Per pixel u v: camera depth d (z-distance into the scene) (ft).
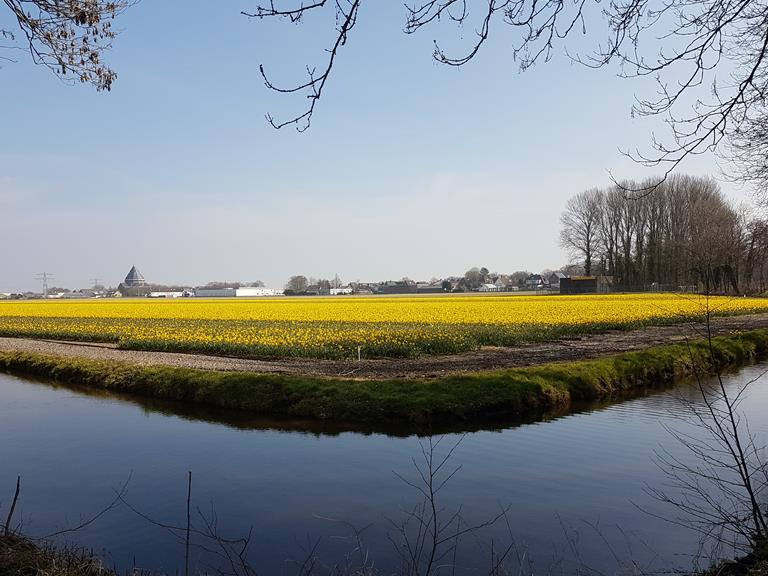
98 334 99.35
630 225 278.05
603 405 45.88
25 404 49.32
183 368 56.85
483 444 35.01
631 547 20.68
